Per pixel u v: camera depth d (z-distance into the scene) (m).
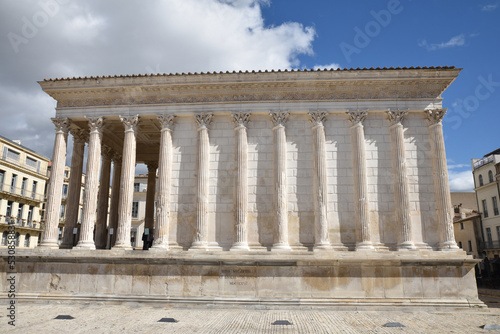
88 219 28.56
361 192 27.48
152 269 25.97
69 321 19.81
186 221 28.61
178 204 28.91
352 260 24.81
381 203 27.88
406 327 18.64
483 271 63.09
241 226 27.38
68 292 26.11
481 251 67.50
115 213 37.91
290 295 24.86
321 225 27.08
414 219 27.45
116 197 38.34
